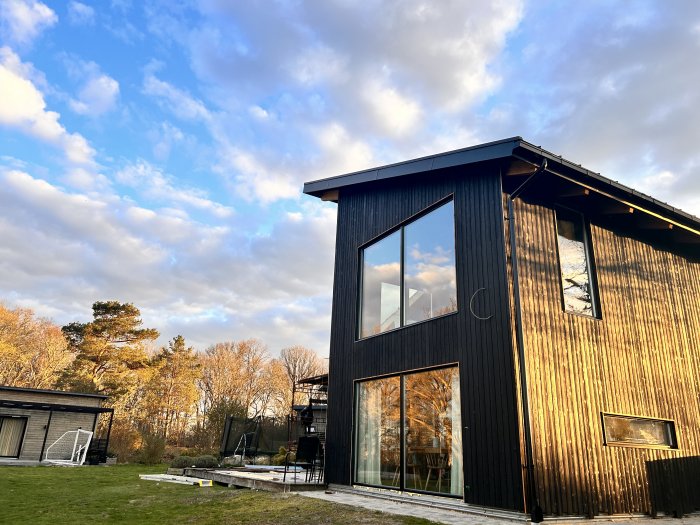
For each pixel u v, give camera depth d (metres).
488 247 6.52
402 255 8.30
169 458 21.83
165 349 41.19
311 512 5.80
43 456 18.80
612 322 7.04
